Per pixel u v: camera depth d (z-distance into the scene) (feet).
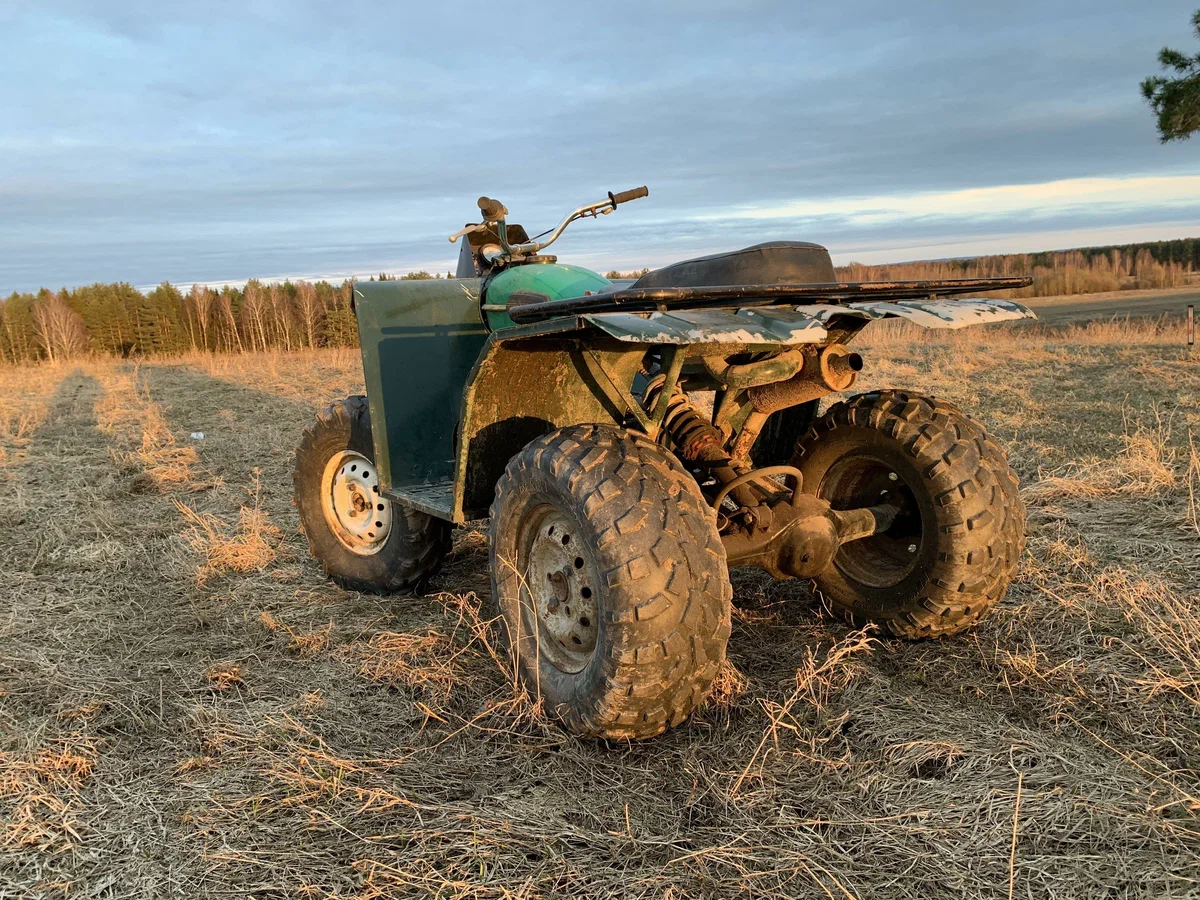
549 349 8.86
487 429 9.27
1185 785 6.51
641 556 6.89
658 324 6.71
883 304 7.82
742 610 10.85
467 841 6.18
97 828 6.58
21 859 6.23
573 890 5.68
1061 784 6.58
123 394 45.34
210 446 27.04
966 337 57.21
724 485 8.89
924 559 9.17
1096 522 13.62
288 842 6.32
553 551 8.13
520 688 8.48
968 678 8.64
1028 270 124.26
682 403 9.49
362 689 9.04
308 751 7.54
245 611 11.69
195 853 6.23
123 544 15.48
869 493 10.28
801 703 8.19
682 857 5.93
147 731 8.26
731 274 7.88
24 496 19.93
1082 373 35.01
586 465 7.33
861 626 9.96
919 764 7.04
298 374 53.78
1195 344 43.50
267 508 18.08
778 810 6.49
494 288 11.00
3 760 7.57
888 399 9.59
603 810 6.62
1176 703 7.75
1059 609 10.03
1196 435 20.26
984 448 9.00
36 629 11.14
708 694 7.78
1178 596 10.01
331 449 12.61
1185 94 40.34
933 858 5.82
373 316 10.73
